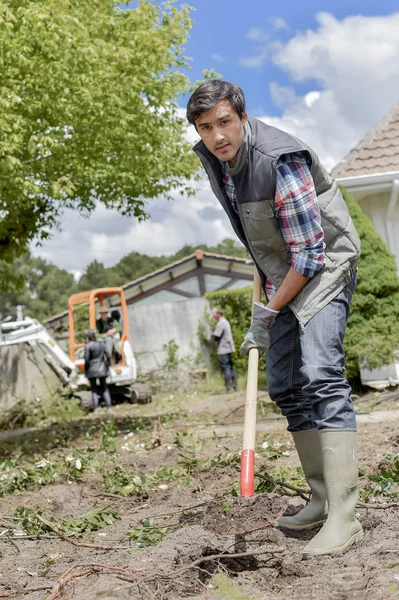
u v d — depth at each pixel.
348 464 3.44
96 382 17.88
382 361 11.84
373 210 13.22
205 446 8.27
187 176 14.58
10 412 16.67
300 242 3.42
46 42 9.90
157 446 8.90
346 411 3.47
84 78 10.33
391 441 6.48
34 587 3.35
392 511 3.90
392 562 3.10
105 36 12.21
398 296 12.10
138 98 11.94
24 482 6.95
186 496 5.61
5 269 14.84
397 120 13.62
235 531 3.79
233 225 3.75
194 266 29.95
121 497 5.97
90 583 3.23
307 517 3.74
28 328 20.16
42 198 13.69
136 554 3.70
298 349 3.77
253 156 3.38
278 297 3.53
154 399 20.50
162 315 24.30
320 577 3.06
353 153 13.36
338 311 3.54
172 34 13.30
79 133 11.30
